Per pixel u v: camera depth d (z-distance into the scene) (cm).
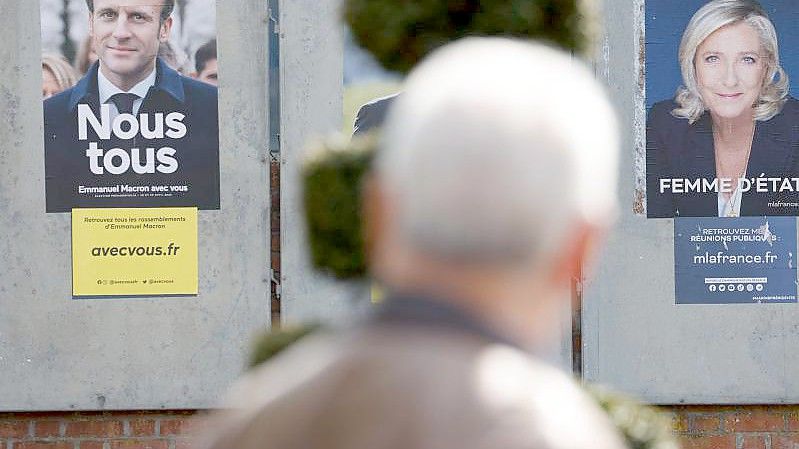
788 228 1566
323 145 712
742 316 1575
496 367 403
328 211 697
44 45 1559
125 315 1573
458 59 437
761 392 1575
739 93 1558
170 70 1562
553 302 429
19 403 1577
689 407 1600
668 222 1567
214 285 1571
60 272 1570
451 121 412
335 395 409
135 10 1559
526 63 431
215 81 1563
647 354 1573
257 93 1565
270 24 1567
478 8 702
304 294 1572
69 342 1572
